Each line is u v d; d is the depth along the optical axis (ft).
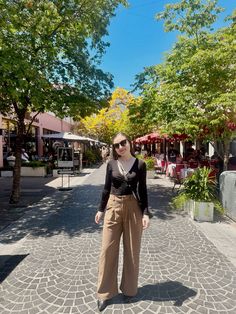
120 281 11.66
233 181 20.65
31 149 73.82
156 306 10.06
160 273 12.48
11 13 19.47
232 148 40.68
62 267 13.10
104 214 10.79
